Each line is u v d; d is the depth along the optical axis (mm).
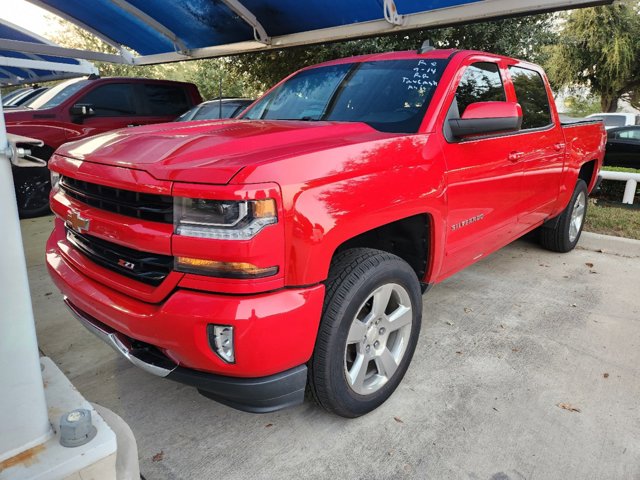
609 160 11742
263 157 1917
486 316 3646
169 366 1994
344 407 2271
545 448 2266
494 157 3164
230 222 1743
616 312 3744
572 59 21391
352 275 2148
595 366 2971
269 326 1806
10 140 1201
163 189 1824
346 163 2096
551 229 5039
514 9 4594
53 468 1243
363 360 2330
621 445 2289
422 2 5059
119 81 7633
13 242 1220
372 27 5590
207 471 2117
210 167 1810
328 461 2180
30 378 1277
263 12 5867
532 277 4488
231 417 2480
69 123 6883
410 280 2484
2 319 1214
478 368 2934
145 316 1891
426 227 2654
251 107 3695
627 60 20922
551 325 3510
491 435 2350
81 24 7215
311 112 3219
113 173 2020
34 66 10055
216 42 7234
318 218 1912
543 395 2672
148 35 7445
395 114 2855
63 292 2422
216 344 1822
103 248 2141
